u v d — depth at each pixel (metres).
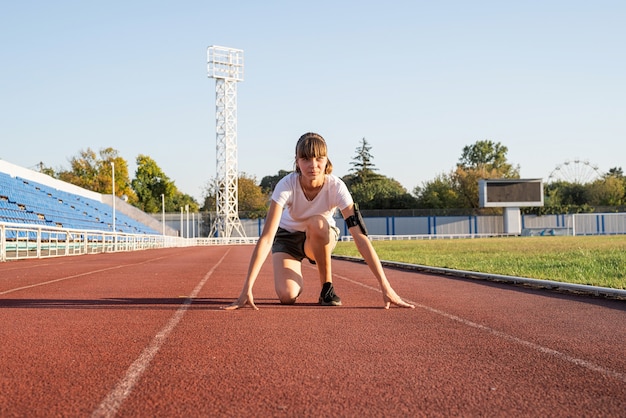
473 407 2.58
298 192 5.59
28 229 18.11
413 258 17.27
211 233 65.25
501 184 67.00
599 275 9.42
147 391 2.82
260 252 5.54
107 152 86.69
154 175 102.94
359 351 3.75
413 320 5.04
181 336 4.25
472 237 69.44
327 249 5.76
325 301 5.96
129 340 4.10
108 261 17.06
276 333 4.38
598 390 2.85
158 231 61.91
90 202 51.44
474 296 7.07
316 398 2.71
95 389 2.86
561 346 3.94
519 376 3.12
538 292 7.58
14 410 2.53
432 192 92.69
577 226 75.19
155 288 8.02
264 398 2.71
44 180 43.56
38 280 9.40
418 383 2.98
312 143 5.24
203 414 2.47
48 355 3.62
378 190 91.38
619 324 4.89
